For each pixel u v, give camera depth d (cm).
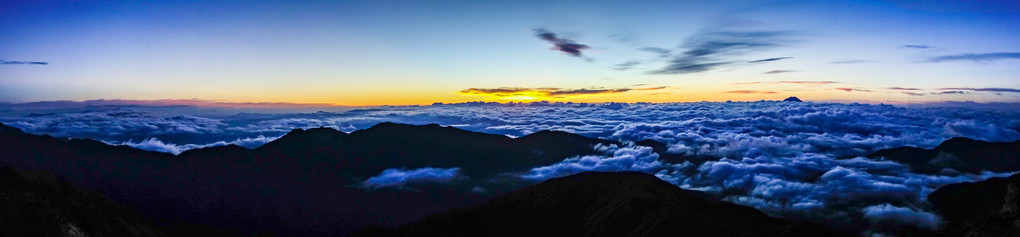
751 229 7919
